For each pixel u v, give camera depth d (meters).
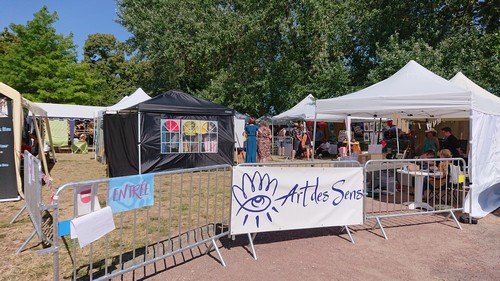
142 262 3.74
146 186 3.62
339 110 8.62
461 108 6.24
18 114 7.27
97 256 4.18
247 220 4.30
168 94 11.35
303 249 4.55
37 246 4.52
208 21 20.62
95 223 3.10
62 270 3.77
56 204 2.92
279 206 4.48
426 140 9.14
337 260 4.20
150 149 10.38
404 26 18.48
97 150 16.58
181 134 10.88
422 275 3.81
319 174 4.71
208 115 11.30
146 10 21.53
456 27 17.72
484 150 6.39
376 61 19.97
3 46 34.06
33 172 4.45
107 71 43.97
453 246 4.74
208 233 5.09
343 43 20.70
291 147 17.80
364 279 3.69
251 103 21.56
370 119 17.64
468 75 15.11
